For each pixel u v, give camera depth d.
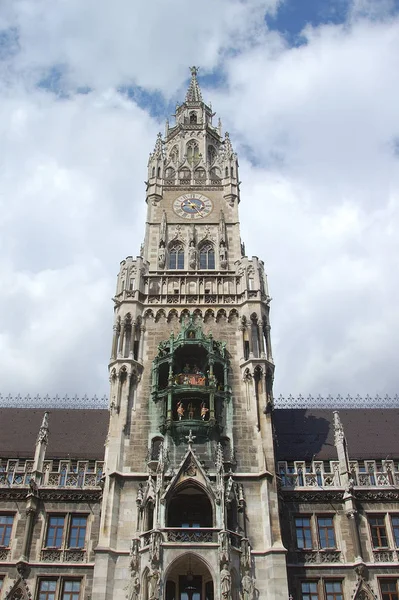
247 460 42.78
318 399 57.41
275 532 39.56
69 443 50.28
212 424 43.06
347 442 50.69
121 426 43.88
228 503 39.94
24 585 40.31
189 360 48.22
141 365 47.50
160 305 50.72
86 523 43.38
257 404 45.03
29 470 45.69
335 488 44.41
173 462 41.97
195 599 38.66
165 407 45.00
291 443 50.16
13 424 53.06
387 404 57.53
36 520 43.19
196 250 56.28
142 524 39.31
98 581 37.50
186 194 61.16
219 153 67.88
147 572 36.75
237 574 37.44
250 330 48.59
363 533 43.12
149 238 57.56
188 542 37.50
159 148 65.19
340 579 41.16
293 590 40.56
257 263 52.97
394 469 46.88
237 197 61.09
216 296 51.34
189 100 77.25
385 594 40.81
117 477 41.62
